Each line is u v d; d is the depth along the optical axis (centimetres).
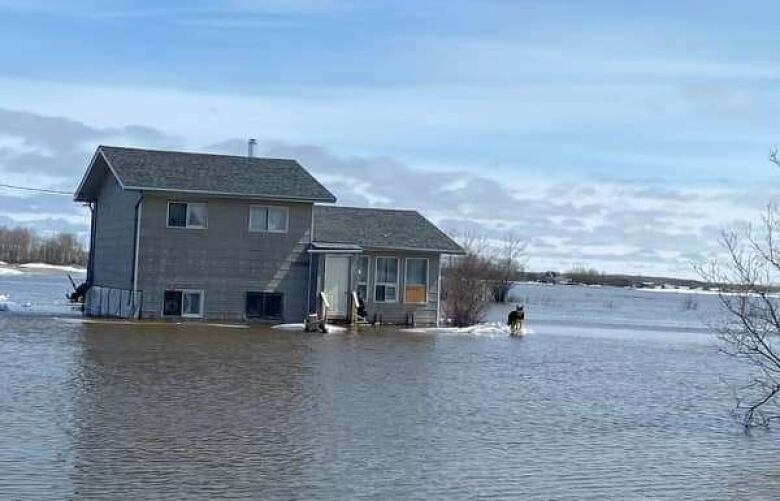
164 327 3231
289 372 2161
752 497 1180
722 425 1733
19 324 3130
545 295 12525
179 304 3578
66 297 5384
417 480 1180
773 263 1756
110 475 1123
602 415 1794
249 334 3127
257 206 3666
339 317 3781
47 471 1127
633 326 5434
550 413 1780
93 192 4075
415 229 4084
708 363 3034
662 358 3156
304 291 3728
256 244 3662
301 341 2970
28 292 6481
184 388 1830
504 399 1933
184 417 1523
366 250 3862
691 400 2081
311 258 3725
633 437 1565
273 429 1460
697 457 1415
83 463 1173
